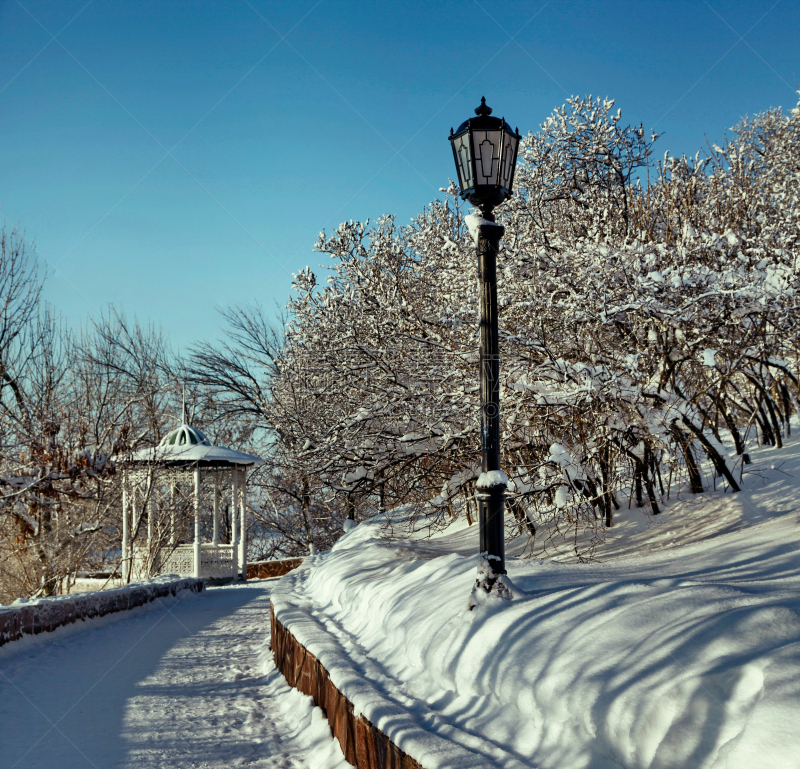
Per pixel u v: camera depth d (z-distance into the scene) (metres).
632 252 8.72
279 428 22.11
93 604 10.49
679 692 2.57
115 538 20.56
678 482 9.14
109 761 4.56
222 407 29.36
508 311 9.32
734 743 2.23
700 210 10.49
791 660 2.43
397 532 11.48
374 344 11.73
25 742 4.93
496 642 3.86
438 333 11.19
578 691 2.94
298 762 4.64
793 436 9.73
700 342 8.30
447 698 3.94
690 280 8.27
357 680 4.46
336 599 7.75
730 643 2.78
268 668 7.44
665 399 7.79
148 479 18.56
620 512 8.80
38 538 14.95
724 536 6.59
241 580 20.39
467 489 10.91
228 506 31.11
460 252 10.23
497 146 5.20
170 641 9.18
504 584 4.59
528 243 10.27
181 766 4.54
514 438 9.00
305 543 27.97
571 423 8.38
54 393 17.33
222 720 5.59
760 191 11.92
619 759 2.63
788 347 9.18
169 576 15.73
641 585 3.98
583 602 3.94
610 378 7.79
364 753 3.90
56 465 12.91
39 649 8.42
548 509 8.72
